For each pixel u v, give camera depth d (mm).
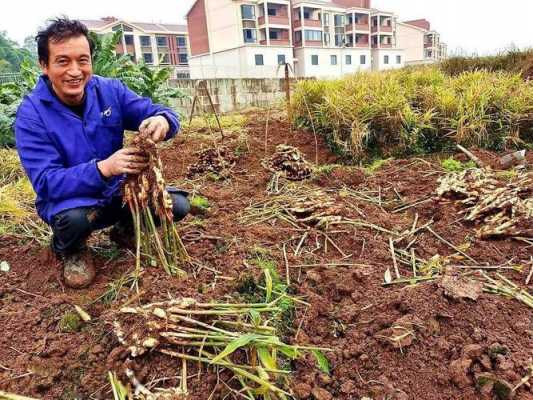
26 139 1873
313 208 2709
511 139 4293
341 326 1705
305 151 4488
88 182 1822
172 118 2082
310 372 1495
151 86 6254
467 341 1586
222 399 1395
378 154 4266
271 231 2471
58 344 1617
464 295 1750
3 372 1524
